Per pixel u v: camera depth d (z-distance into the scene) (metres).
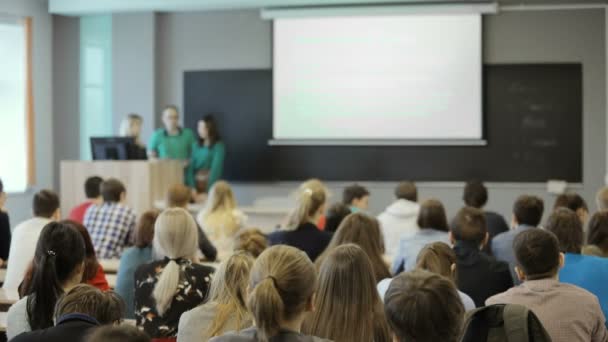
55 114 8.66
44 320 2.47
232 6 8.04
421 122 8.07
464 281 3.26
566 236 3.20
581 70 7.82
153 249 3.31
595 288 3.01
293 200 8.14
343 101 8.20
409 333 1.55
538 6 7.84
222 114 8.47
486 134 8.00
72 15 8.61
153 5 8.12
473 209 3.43
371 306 2.29
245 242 3.53
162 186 6.95
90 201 5.38
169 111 7.98
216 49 8.46
